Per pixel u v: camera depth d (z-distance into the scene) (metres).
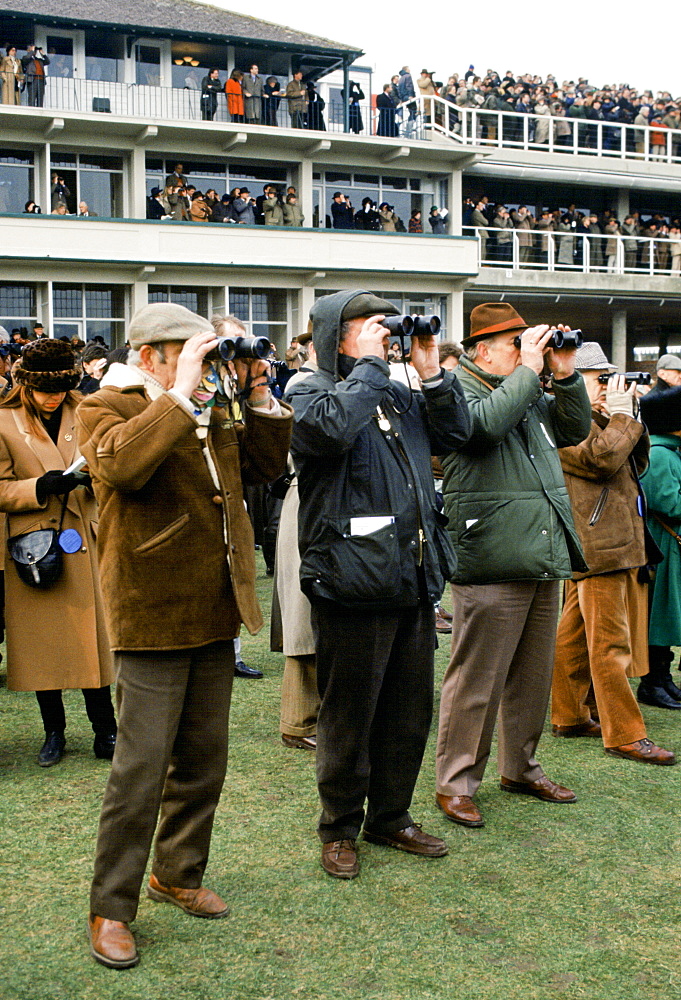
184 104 25.20
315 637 3.43
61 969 2.78
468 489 3.85
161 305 2.93
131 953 2.81
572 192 30.25
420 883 3.34
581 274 27.66
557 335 3.87
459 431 3.54
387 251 25.48
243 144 24.83
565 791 4.09
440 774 3.95
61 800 3.96
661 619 5.41
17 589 4.34
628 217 29.41
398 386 3.59
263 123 25.28
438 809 3.98
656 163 30.77
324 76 28.09
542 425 4.05
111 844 2.84
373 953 2.89
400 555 3.35
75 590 4.36
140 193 23.89
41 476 4.25
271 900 3.20
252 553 3.03
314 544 3.33
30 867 3.39
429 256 25.95
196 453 2.87
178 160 24.66
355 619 3.32
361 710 3.37
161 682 2.86
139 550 2.82
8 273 22.20
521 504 3.83
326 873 3.38
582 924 3.09
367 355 3.30
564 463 4.56
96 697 4.45
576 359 4.86
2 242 21.72
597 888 3.32
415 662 3.51
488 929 3.04
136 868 2.85
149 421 2.67
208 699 3.01
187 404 2.69
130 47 25.03
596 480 4.55
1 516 5.14
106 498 2.86
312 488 3.35
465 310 29.27
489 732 3.92
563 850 3.61
